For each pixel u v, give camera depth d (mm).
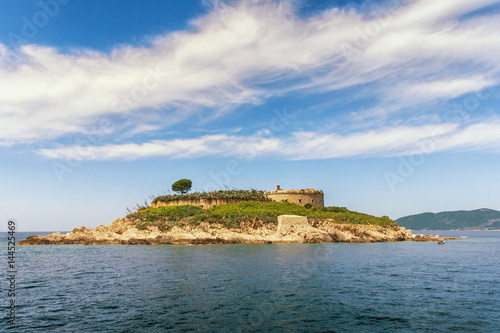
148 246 80438
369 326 21469
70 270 42781
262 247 76562
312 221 97812
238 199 115688
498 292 30609
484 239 145500
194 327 21047
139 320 22281
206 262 49406
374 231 103250
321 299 27594
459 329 20969
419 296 28906
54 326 21203
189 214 97938
